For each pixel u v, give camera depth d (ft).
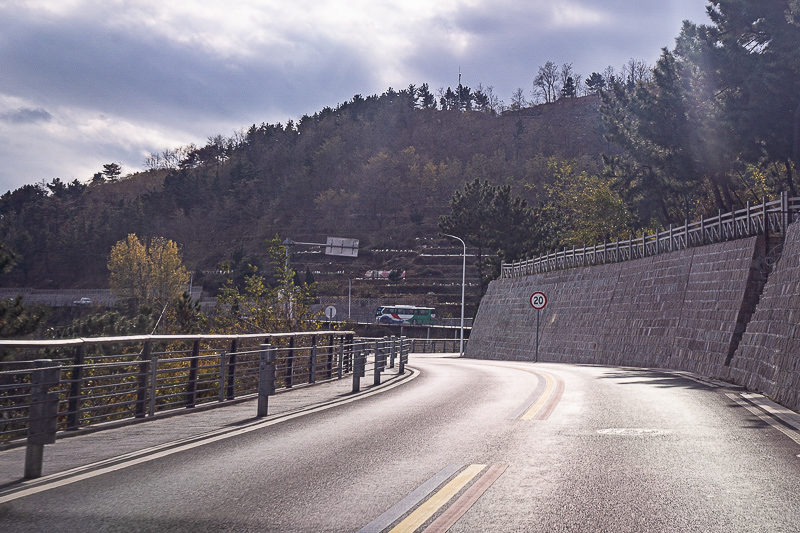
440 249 536.42
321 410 43.47
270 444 30.19
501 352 184.44
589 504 19.66
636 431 33.42
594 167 610.65
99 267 594.24
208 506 19.54
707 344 91.40
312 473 24.02
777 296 61.62
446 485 22.04
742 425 35.32
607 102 182.60
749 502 19.92
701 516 18.40
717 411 41.22
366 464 25.55
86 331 75.41
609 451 28.04
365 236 606.14
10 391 43.60
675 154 136.87
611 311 131.44
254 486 22.06
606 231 231.30
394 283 472.85
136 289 377.30
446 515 18.48
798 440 30.71
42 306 65.31
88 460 26.63
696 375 75.61
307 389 59.98
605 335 130.93
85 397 34.04
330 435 32.76
